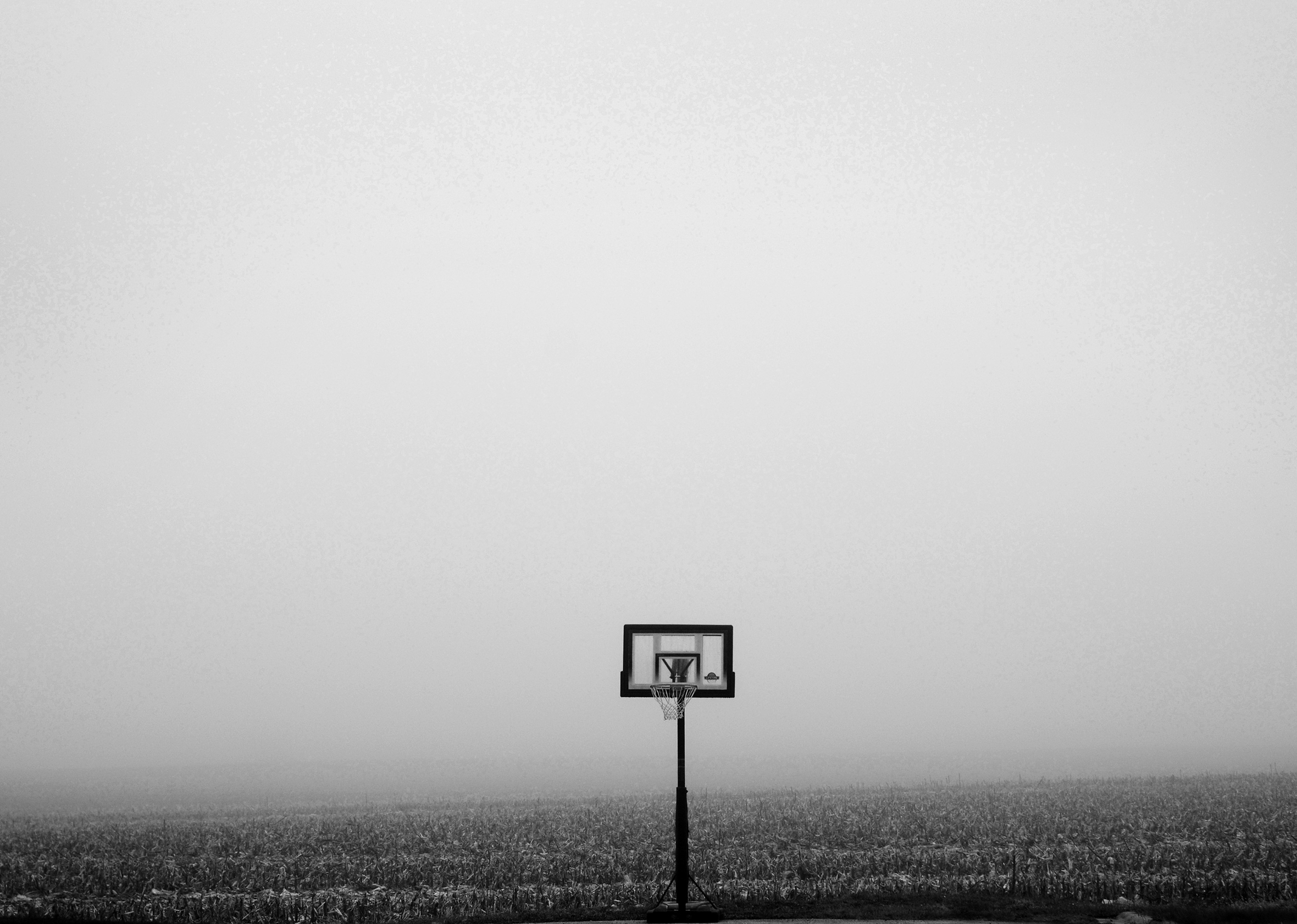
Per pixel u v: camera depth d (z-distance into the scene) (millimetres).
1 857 43188
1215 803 58688
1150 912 24422
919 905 26047
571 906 28094
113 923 26531
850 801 64688
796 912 25578
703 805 64750
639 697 27219
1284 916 23625
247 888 33469
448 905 28734
